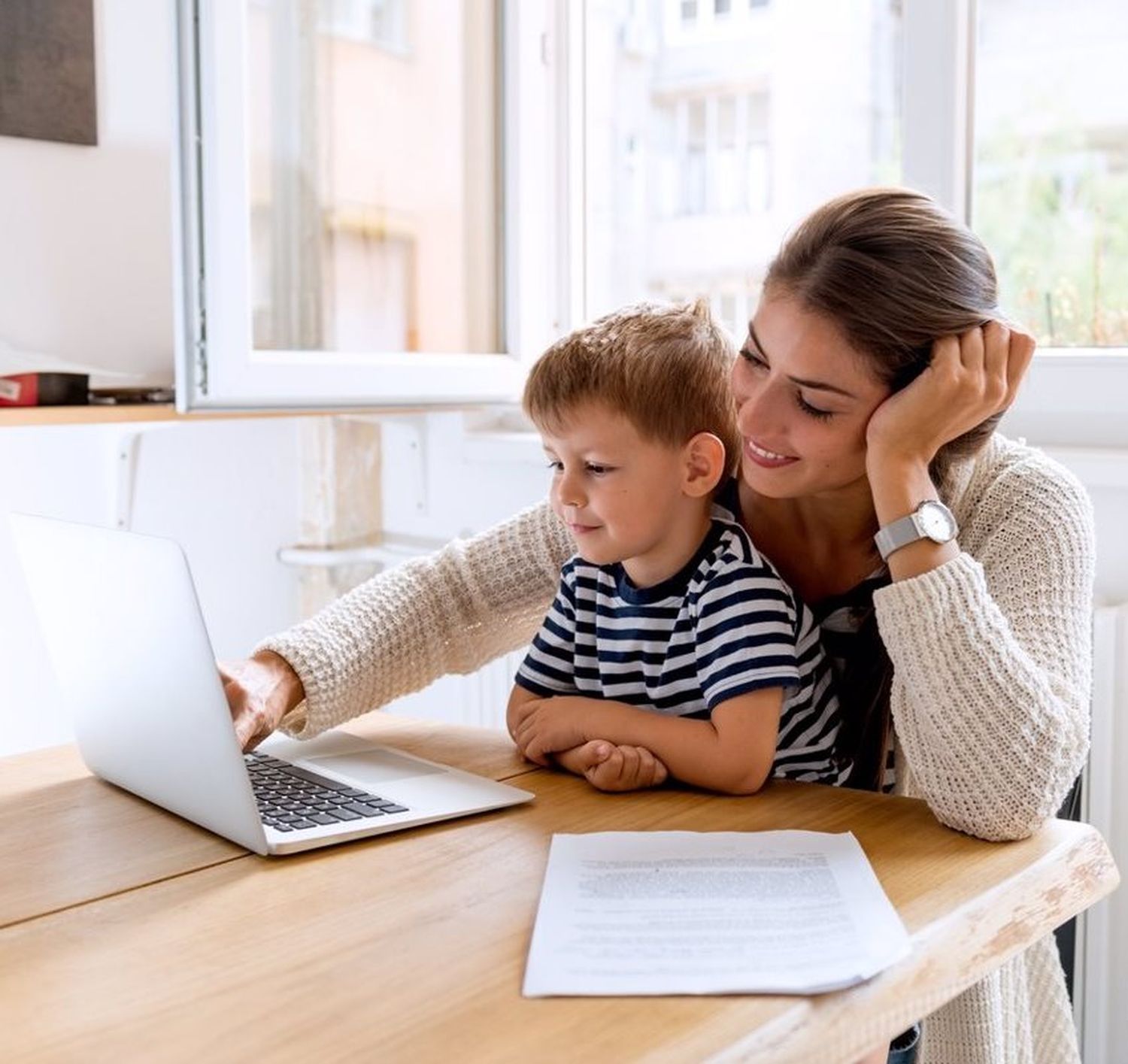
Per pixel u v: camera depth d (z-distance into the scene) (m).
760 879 0.89
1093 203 1.78
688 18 2.38
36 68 1.87
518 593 1.38
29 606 1.98
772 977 0.74
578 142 2.27
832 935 0.80
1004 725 0.99
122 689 1.07
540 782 1.13
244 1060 0.67
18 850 0.99
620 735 1.13
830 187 2.24
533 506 1.40
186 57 1.60
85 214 1.96
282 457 2.29
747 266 2.36
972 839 0.99
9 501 1.95
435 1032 0.70
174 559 0.93
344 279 1.86
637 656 1.18
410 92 1.93
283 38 1.75
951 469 1.15
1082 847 0.98
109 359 2.00
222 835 1.01
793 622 1.14
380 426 2.34
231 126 1.65
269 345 1.76
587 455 1.11
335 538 2.30
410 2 1.92
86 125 1.94
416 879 0.92
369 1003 0.73
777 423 1.07
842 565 1.21
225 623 2.23
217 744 0.96
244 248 1.68
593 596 1.22
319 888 0.90
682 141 2.40
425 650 1.34
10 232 1.88
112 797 1.12
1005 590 1.10
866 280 1.03
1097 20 1.75
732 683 1.09
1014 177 1.82
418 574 1.35
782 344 1.06
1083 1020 1.55
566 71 2.23
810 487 1.10
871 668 1.20
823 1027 0.72
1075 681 1.05
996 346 1.06
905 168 1.82
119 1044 0.69
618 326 1.15
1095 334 1.79
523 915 0.85
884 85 2.15
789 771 1.19
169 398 1.86
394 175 1.92
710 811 1.05
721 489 1.25
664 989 0.73
